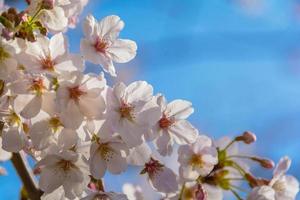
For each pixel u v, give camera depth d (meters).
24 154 0.75
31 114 0.67
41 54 0.67
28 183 0.75
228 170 0.75
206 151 0.72
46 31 0.69
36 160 0.70
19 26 0.68
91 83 0.67
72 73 0.67
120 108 0.68
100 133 0.67
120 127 0.68
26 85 0.67
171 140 0.71
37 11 0.69
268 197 0.73
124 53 0.70
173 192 0.71
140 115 0.69
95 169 0.68
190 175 0.72
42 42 0.67
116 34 0.70
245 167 0.76
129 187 0.79
